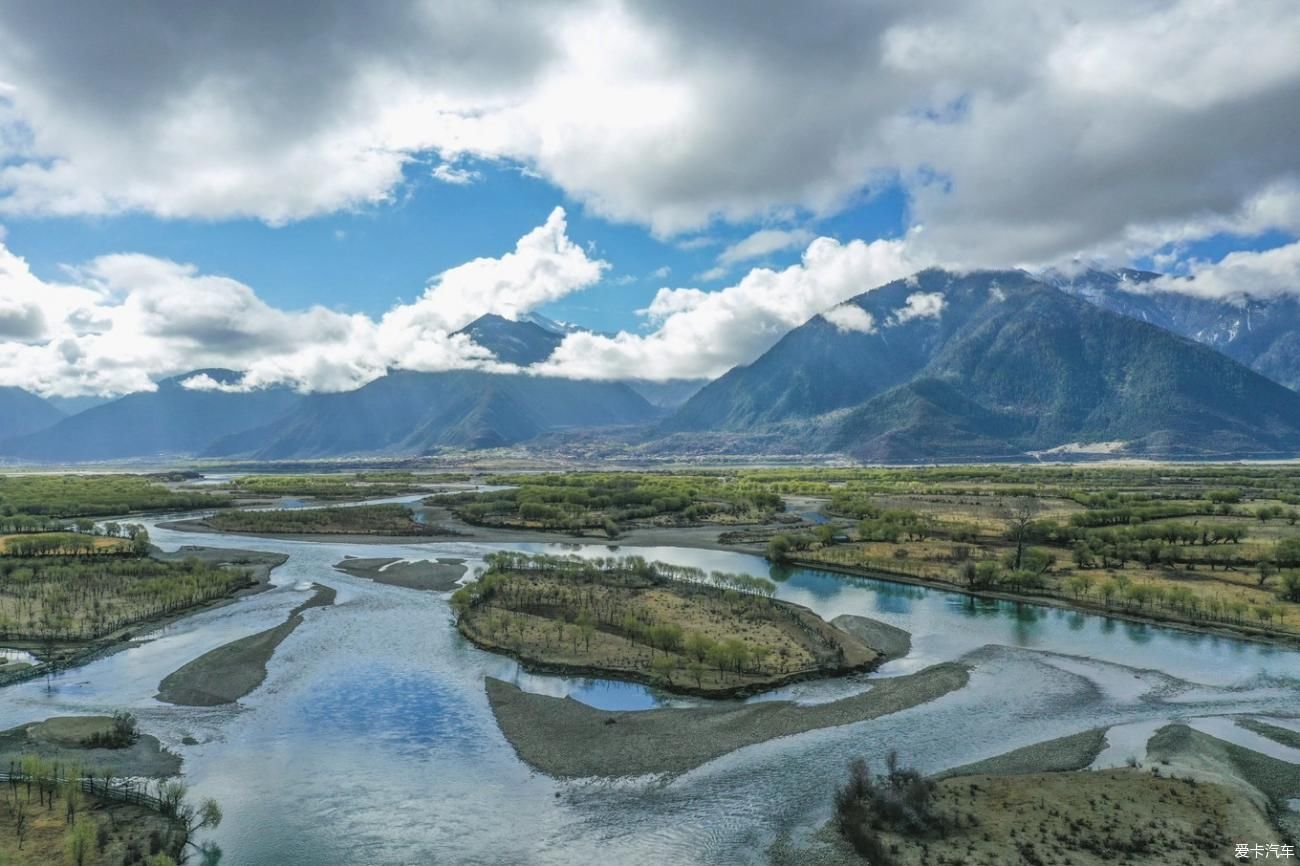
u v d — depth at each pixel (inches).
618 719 2994.6
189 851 2074.3
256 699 3198.8
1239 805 2269.9
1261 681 3501.5
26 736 2760.8
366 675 3496.6
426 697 3223.4
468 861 2058.3
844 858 2043.6
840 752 2714.1
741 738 2832.2
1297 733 2908.5
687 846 2129.7
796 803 2356.1
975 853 2014.0
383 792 2422.5
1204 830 2127.2
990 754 2696.9
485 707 3120.1
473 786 2471.7
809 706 3152.1
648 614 4387.3
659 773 2566.4
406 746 2758.4
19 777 2393.0
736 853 2094.0
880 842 2065.7
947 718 3031.5
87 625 4168.3
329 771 2561.5
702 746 2765.7
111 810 2240.4
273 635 4109.3
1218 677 3555.6
